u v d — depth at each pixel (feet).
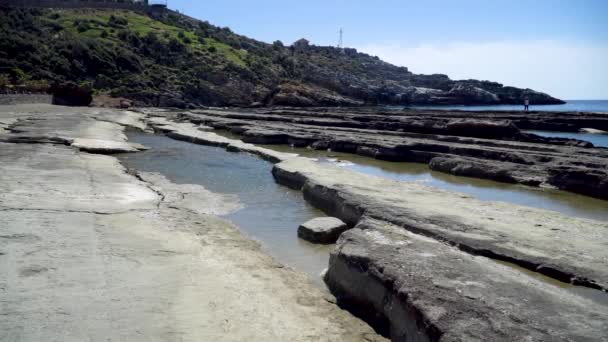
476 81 420.77
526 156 76.07
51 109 141.49
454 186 65.05
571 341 17.93
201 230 37.68
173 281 25.96
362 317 25.11
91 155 66.80
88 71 212.02
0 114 113.19
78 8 288.92
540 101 427.33
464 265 25.35
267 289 26.89
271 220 44.68
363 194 45.14
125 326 20.68
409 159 84.94
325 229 38.55
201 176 63.57
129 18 297.53
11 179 46.03
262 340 21.07
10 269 25.36
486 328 18.89
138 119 139.95
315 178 54.29
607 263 29.32
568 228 37.09
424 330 19.99
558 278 28.22
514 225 36.88
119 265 27.35
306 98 273.33
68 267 26.30
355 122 129.70
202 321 21.95
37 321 20.44
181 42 277.23
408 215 38.01
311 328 23.03
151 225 36.70
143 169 65.98
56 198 41.01
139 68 230.27
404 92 357.82
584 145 95.55
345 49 490.49
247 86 256.52
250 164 74.28
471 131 105.50
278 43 394.52
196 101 230.68
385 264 25.13
